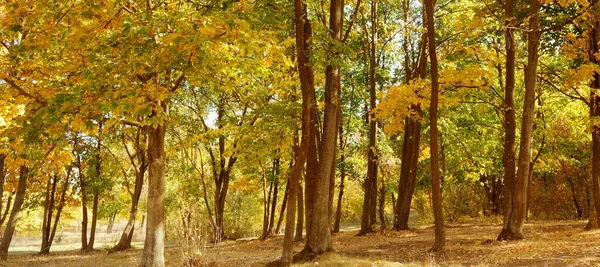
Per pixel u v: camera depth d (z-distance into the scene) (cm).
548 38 1598
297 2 1026
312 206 1211
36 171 1830
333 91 1242
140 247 2492
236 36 886
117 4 936
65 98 842
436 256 1177
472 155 2552
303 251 1177
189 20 882
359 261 1067
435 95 1241
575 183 2978
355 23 2333
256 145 1527
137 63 855
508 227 1389
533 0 1384
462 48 1572
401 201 2222
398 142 2802
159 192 1178
